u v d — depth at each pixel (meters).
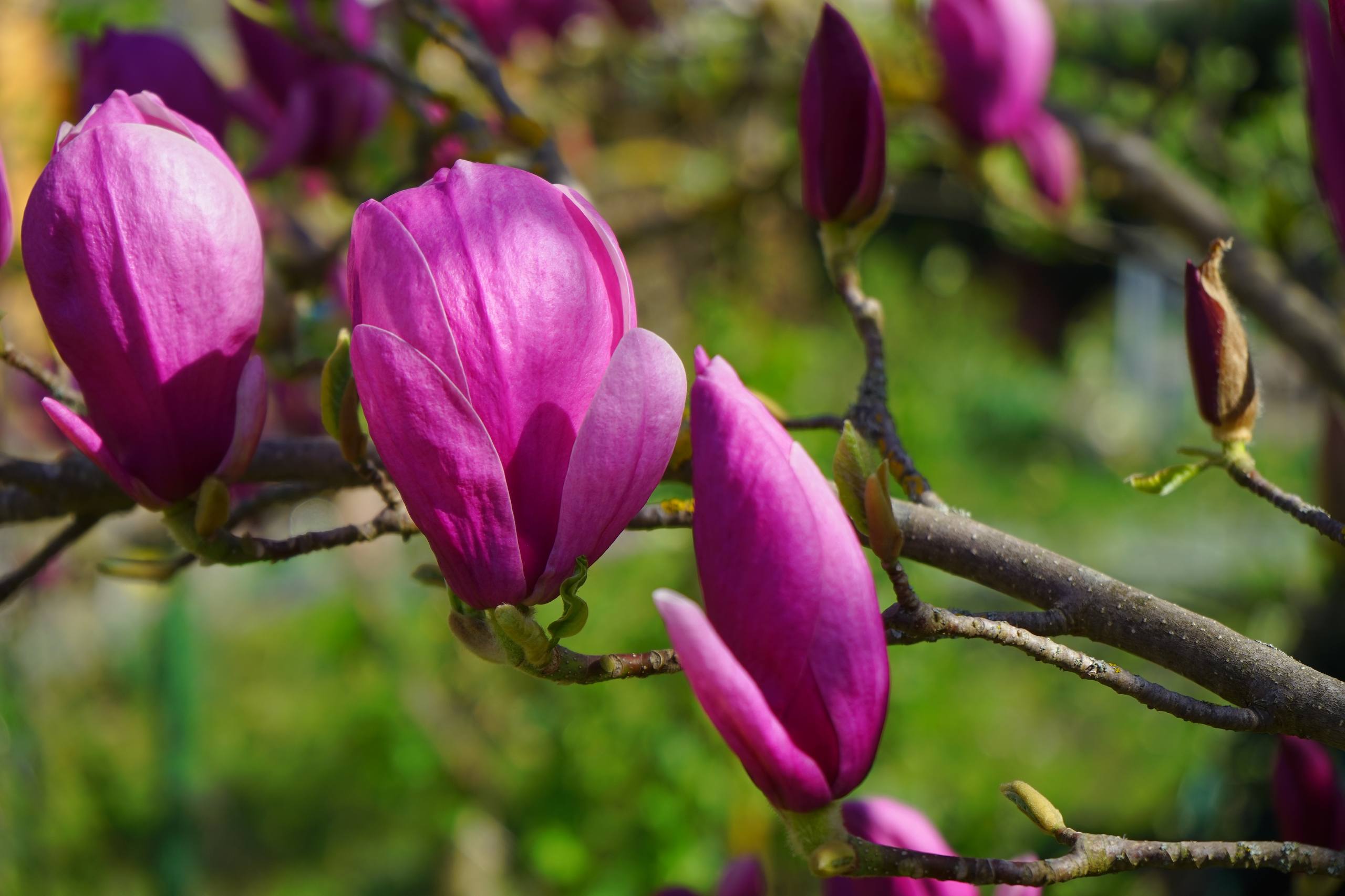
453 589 0.68
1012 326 8.93
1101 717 3.24
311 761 3.49
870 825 0.77
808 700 0.65
